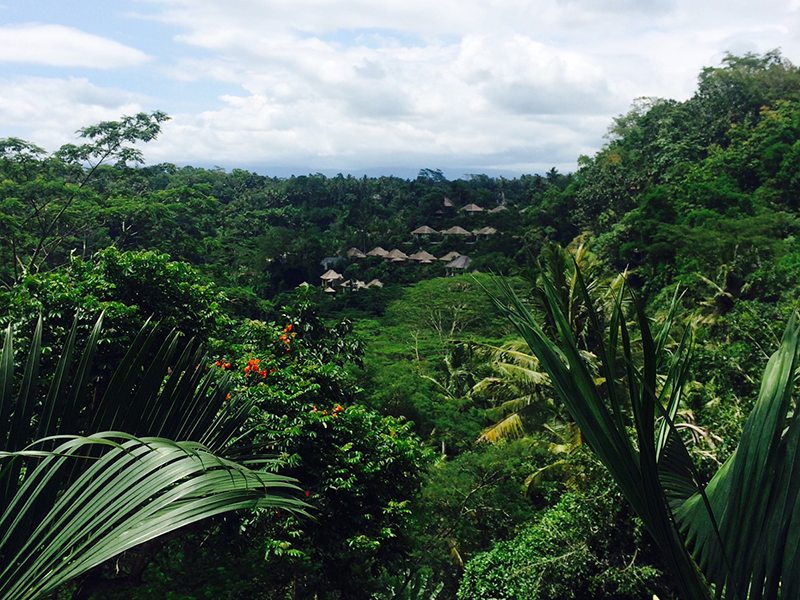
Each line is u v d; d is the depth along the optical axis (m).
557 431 16.77
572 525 10.34
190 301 9.57
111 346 8.03
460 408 25.95
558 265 14.41
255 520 7.28
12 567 2.09
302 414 8.32
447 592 14.14
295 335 11.58
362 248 81.50
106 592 7.31
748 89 62.94
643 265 40.72
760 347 13.48
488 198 101.06
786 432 2.05
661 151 62.50
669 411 2.36
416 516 12.89
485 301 48.06
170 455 2.15
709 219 38.69
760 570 1.98
